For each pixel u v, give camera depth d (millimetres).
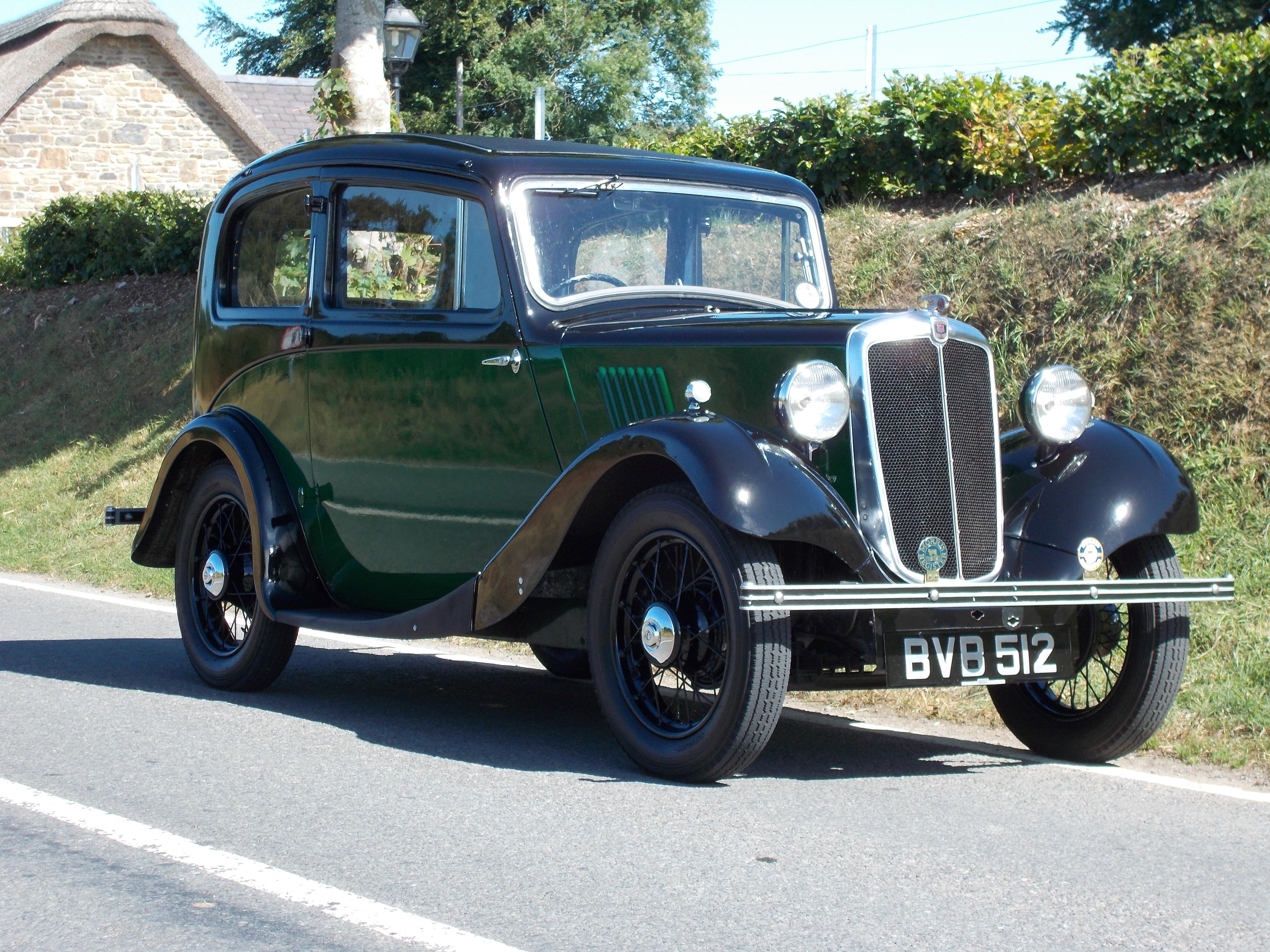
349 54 12086
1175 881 3281
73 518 11625
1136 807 3980
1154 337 7531
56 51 23594
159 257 17312
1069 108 9430
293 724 5062
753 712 3928
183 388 13891
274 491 5594
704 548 3982
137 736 4793
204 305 6246
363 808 3869
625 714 4289
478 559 4949
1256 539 6371
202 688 5801
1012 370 7949
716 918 2986
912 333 4230
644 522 4168
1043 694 4766
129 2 24266
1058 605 4090
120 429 13578
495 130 39094
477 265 4934
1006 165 9781
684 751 4098
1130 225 8164
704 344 4418
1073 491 4441
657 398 4488
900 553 4160
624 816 3795
